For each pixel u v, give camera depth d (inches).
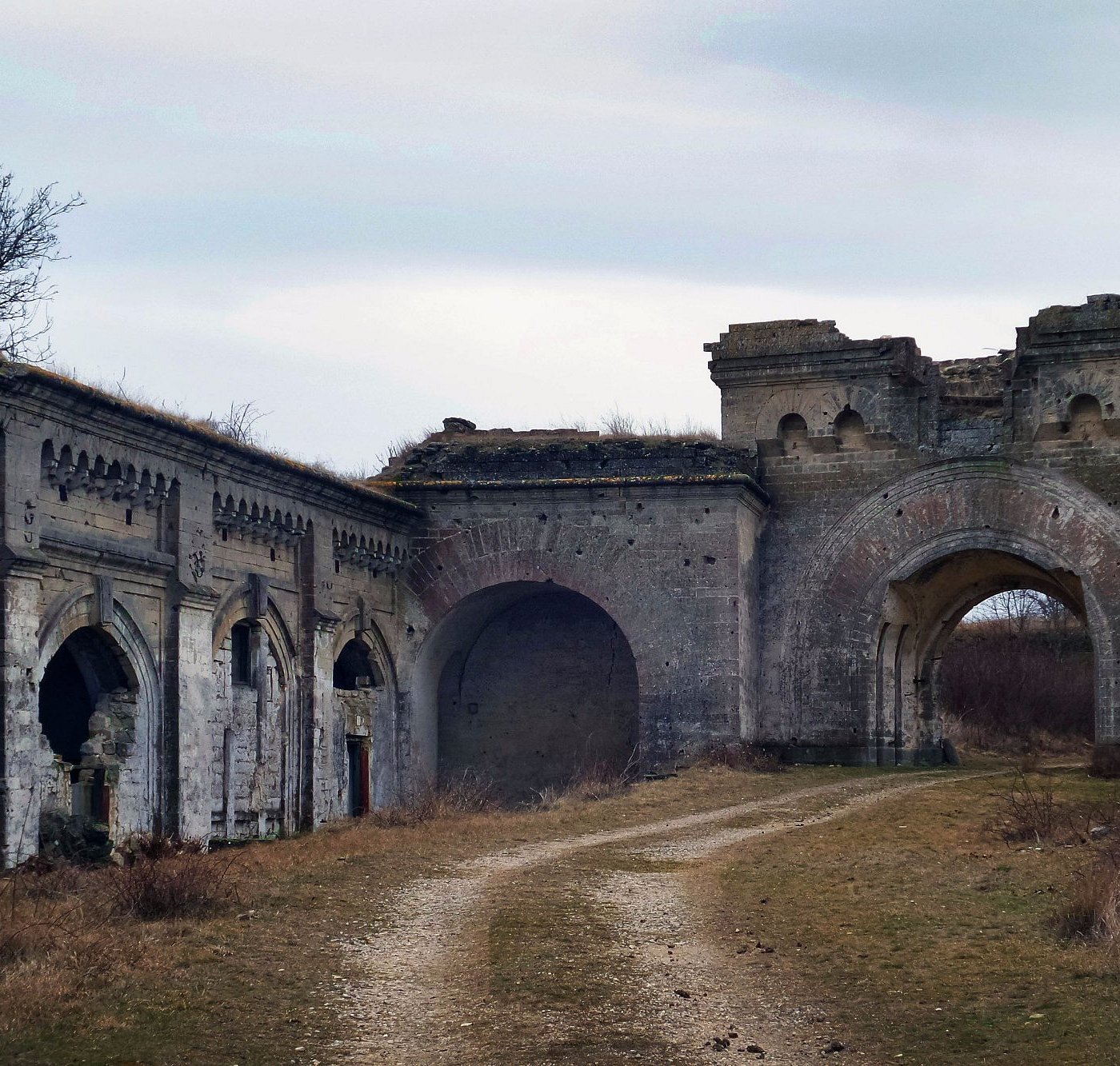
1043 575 1557.6
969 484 1513.3
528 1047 590.6
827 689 1549.0
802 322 1567.4
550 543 1539.1
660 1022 621.9
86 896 852.6
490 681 1640.0
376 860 1016.9
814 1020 628.1
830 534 1558.8
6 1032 612.1
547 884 917.8
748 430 1583.4
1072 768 1524.4
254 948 741.9
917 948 735.7
